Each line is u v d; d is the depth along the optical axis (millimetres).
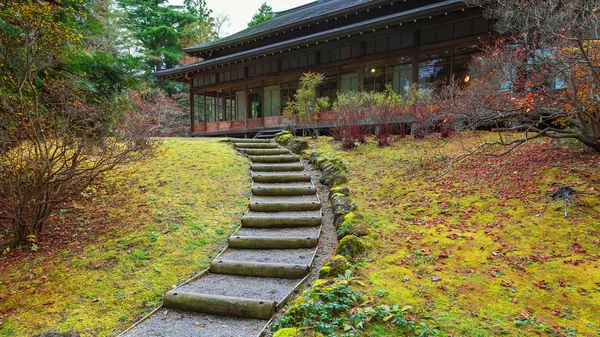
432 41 12836
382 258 3932
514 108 5922
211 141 10961
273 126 18031
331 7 19500
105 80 8227
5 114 4621
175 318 3367
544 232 4082
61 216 5477
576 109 5215
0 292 3674
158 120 10508
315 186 7055
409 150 8531
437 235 4363
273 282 3943
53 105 5254
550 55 5719
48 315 3332
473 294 3088
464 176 6340
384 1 14891
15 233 4602
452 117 7254
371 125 9758
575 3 5324
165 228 5113
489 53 8297
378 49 14375
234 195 6633
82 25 10195
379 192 6203
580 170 5469
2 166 4266
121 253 4445
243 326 3180
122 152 5320
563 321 2668
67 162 4816
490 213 4793
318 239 4801
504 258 3668
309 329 2736
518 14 7105
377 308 2859
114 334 3111
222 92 22406
